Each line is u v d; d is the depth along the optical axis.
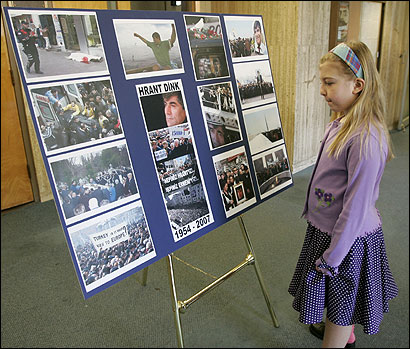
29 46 0.86
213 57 1.28
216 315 1.61
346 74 1.11
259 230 2.27
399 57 5.25
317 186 1.22
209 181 1.24
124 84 1.02
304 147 3.65
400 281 1.82
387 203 2.67
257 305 1.67
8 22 0.83
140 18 1.07
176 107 1.15
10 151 3.08
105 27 0.99
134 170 1.04
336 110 1.19
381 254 1.24
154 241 1.07
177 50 1.16
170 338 1.55
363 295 1.20
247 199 1.38
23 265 2.25
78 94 0.93
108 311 1.77
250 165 1.40
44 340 1.60
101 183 0.97
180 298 1.74
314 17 3.39
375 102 1.11
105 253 0.97
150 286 1.94
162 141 1.11
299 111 3.48
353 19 4.04
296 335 1.52
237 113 1.36
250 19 1.44
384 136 1.09
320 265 1.14
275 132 1.53
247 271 1.91
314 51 3.50
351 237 1.08
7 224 2.85
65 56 0.91
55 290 1.98
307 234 1.32
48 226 2.82
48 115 0.88
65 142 0.91
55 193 0.89
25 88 0.85
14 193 3.15
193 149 1.20
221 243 2.11
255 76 1.45
